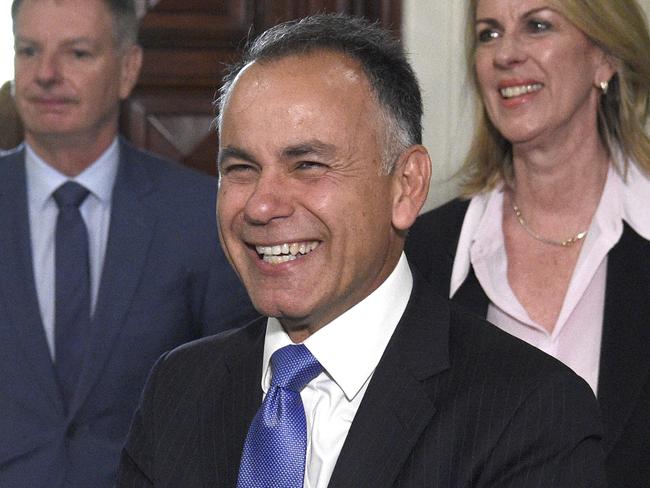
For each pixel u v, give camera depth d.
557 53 4.08
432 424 2.72
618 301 4.01
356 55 2.71
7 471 4.27
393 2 5.71
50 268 4.41
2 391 4.31
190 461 2.93
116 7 4.48
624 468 3.82
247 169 2.71
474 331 2.87
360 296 2.82
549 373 2.73
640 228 4.09
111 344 4.34
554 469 2.64
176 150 6.00
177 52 5.96
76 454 4.27
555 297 4.16
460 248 4.30
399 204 2.82
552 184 4.21
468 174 4.46
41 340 4.33
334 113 2.64
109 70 4.45
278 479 2.75
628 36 4.10
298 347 2.83
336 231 2.66
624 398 3.88
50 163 4.46
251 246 2.74
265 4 5.92
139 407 3.12
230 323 4.49
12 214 4.45
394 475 2.69
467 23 4.36
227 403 2.96
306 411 2.83
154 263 4.43
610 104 4.22
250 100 2.65
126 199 4.47
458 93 5.63
